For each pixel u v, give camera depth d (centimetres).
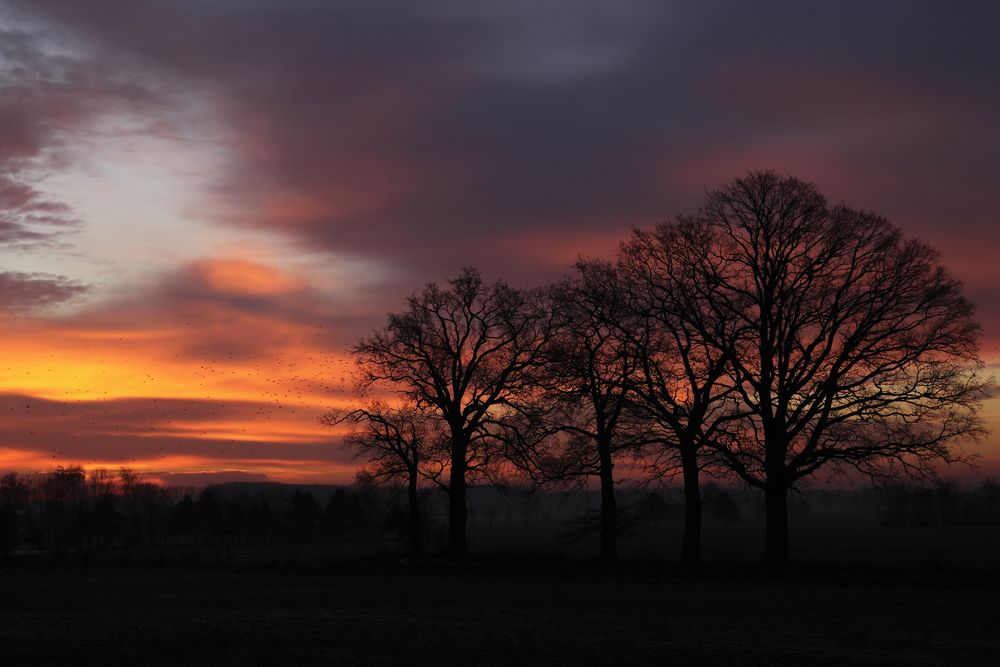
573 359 4206
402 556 5097
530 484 4659
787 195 3756
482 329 4925
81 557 6025
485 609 2627
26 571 4859
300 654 1812
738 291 3797
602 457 4284
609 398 4088
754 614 2466
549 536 11844
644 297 3959
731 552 6412
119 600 3012
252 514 14000
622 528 4375
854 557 5212
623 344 3997
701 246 3869
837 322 3653
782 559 3762
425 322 4966
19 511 14150
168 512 15925
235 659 1756
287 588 3472
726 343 3812
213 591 3359
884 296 3653
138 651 1852
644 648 1886
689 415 3797
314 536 13088
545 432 4375
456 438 4894
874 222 3703
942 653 1828
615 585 3403
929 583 3222
